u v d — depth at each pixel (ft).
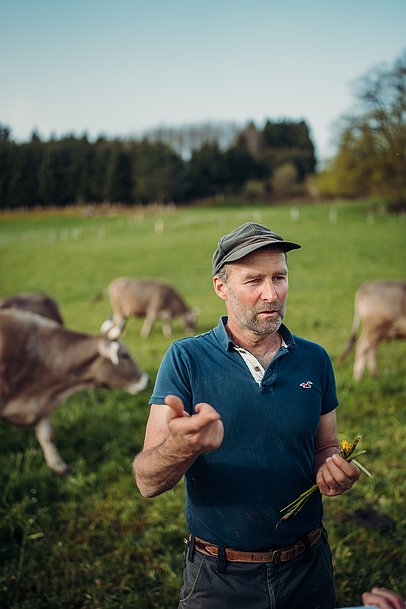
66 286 77.20
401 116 120.16
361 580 11.26
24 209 175.94
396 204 145.18
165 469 5.44
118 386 19.93
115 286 50.01
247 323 6.48
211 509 6.43
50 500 15.21
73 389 19.27
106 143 221.46
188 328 49.55
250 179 255.91
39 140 162.40
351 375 28.43
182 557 12.36
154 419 6.43
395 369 29.12
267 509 6.36
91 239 129.80
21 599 11.34
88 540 13.30
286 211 165.37
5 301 28.66
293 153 271.28
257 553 6.40
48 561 12.39
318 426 7.07
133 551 12.76
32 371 18.07
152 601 11.03
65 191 195.31
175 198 225.97
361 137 127.54
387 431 19.39
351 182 134.41
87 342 18.93
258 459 6.35
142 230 142.31
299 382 6.64
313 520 6.70
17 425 18.29
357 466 6.10
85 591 11.43
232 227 133.69
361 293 29.55
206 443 4.88
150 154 219.00
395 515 13.91
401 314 28.14
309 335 39.78
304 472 6.56
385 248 93.04
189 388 6.52
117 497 15.24
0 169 127.65
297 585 6.47
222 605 6.39
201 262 91.35
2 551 12.60
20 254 110.11
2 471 16.34
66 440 19.29
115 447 18.30
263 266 6.38
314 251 92.53
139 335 49.03
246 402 6.39
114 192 210.79
